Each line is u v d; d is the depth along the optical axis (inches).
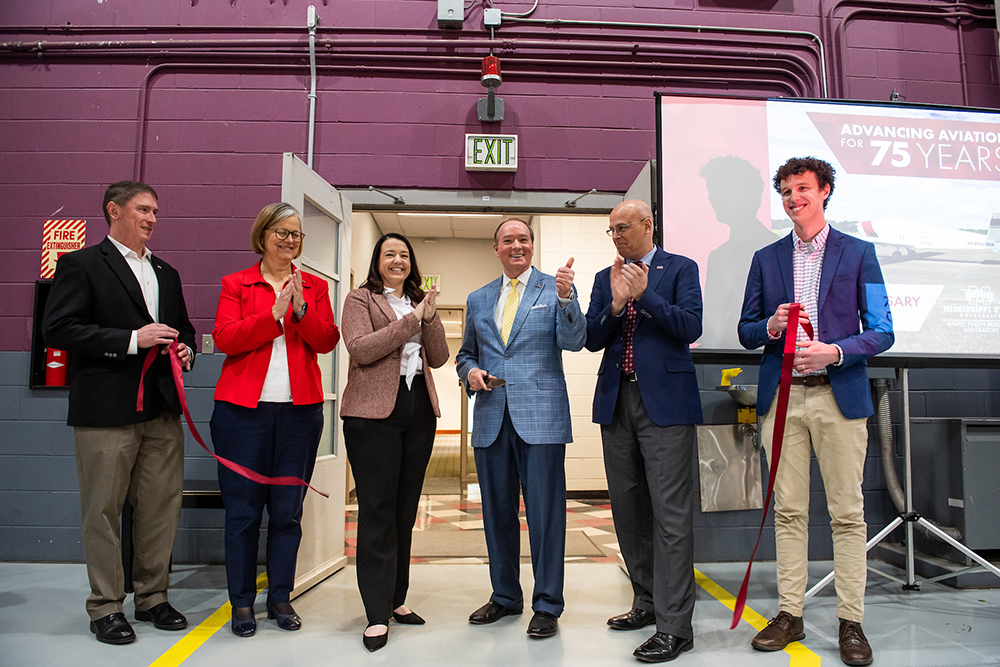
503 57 134.5
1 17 131.0
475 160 130.6
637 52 135.4
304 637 80.6
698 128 115.4
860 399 75.7
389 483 80.5
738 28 135.9
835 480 76.8
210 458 123.3
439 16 132.0
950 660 73.4
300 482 81.6
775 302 83.8
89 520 79.7
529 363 84.9
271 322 80.4
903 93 138.6
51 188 128.1
